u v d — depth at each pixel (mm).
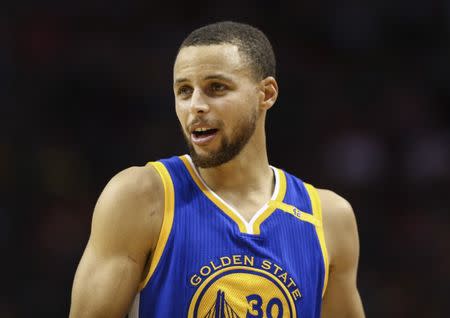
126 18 37500
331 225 9805
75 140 33625
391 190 34406
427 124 36219
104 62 35500
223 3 38812
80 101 34500
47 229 30750
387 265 32312
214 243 8828
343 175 34469
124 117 34469
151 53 36406
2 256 29750
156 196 8992
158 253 8742
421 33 38844
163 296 8609
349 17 39219
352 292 10039
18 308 28625
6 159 32156
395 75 38031
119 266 8508
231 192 9406
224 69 8820
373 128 35875
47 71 34812
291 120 35625
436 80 37781
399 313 30203
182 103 8969
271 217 9336
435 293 31062
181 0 38594
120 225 8617
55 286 29594
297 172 34562
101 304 8328
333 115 35906
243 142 9164
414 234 32938
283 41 38625
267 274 8805
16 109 33500
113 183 8961
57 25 36375
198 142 8922
